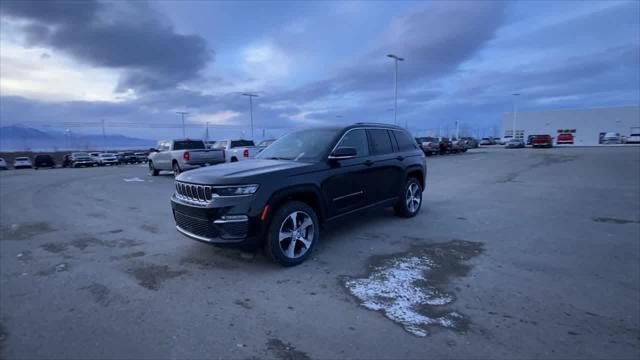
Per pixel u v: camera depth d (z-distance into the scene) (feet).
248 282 12.19
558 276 12.41
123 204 28.78
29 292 11.60
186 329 9.26
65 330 9.27
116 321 9.71
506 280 12.09
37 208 27.32
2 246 16.88
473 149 158.61
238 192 12.62
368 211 18.02
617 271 12.84
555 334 8.79
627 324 9.24
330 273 12.90
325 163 15.44
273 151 17.92
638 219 21.03
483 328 9.09
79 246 16.75
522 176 45.70
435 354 8.04
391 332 8.96
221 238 12.62
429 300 10.68
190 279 12.52
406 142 21.90
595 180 39.96
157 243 17.04
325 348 8.34
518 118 228.02
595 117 201.36
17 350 8.39
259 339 8.76
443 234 17.95
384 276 12.55
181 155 49.62
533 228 19.08
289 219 13.70
